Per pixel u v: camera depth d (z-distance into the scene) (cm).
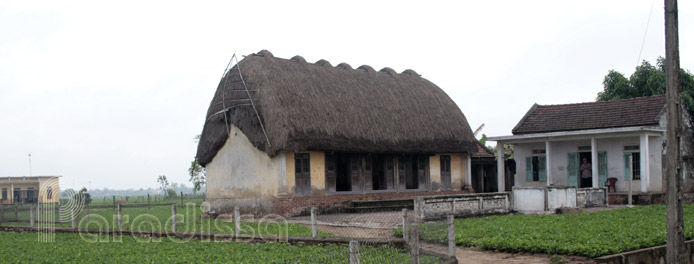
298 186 2544
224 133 2756
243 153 2680
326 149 2530
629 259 1322
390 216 2258
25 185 4641
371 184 2809
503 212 2266
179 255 1490
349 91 2823
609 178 2925
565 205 2327
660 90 3656
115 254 1553
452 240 1252
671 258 1193
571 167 3105
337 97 2728
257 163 2605
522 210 2286
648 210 2311
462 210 2109
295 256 1401
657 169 2823
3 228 2539
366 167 2794
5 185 4594
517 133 3303
